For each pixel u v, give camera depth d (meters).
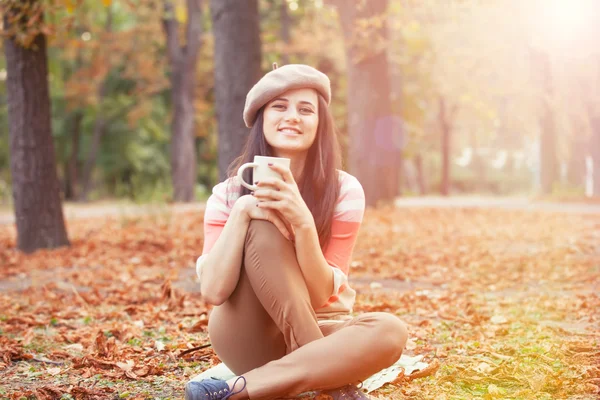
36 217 8.75
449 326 4.41
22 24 8.40
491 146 54.09
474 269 7.17
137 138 34.81
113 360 3.52
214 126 31.34
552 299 5.29
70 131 32.81
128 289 5.92
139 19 25.84
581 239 9.79
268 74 2.82
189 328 4.32
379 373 3.12
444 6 20.34
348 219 2.83
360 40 13.64
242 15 9.91
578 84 17.69
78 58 28.44
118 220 13.36
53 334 4.29
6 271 7.08
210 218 2.85
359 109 14.76
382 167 14.91
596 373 3.07
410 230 11.18
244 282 2.60
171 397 2.92
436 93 28.45
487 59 23.27
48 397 2.90
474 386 3.02
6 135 32.34
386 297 5.58
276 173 2.54
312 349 2.49
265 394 2.47
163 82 27.78
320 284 2.62
